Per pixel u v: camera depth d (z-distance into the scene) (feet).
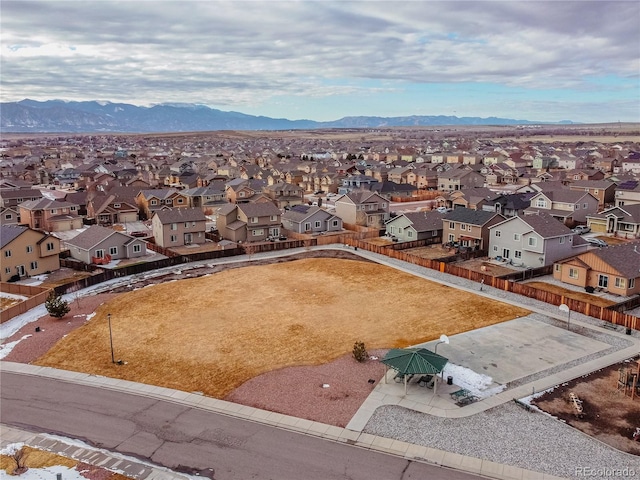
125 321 142.72
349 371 111.04
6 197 312.71
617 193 307.58
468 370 110.73
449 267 187.11
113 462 80.53
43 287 166.30
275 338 130.21
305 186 476.13
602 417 91.91
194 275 190.60
